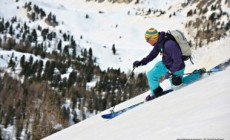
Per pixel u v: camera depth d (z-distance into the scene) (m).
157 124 3.58
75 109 125.19
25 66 163.88
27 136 97.00
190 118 3.07
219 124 2.34
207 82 5.42
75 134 7.31
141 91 123.56
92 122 8.36
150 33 7.27
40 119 104.94
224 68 6.86
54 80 155.12
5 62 179.38
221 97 3.43
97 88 147.38
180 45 7.02
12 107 112.69
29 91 130.50
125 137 3.73
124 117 6.05
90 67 176.12
